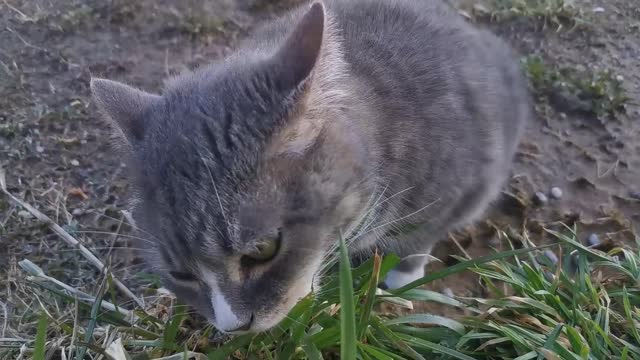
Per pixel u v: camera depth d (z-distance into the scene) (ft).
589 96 1.61
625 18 1.83
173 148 0.86
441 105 1.11
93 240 1.37
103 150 1.54
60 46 1.79
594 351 1.04
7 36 1.81
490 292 1.27
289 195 0.86
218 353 1.01
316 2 0.83
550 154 1.53
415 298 1.08
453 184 1.14
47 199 1.44
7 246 1.35
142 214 0.92
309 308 0.97
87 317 1.15
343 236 0.88
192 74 1.01
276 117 0.83
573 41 1.78
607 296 1.12
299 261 0.90
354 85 1.00
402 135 1.06
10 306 1.26
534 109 1.60
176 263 0.92
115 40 1.82
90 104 1.64
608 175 1.48
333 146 0.91
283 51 0.87
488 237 1.38
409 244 1.22
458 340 1.07
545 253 1.30
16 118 1.59
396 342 1.02
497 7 1.85
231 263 0.87
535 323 1.09
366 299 1.01
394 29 1.15
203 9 1.89
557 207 1.43
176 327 1.05
